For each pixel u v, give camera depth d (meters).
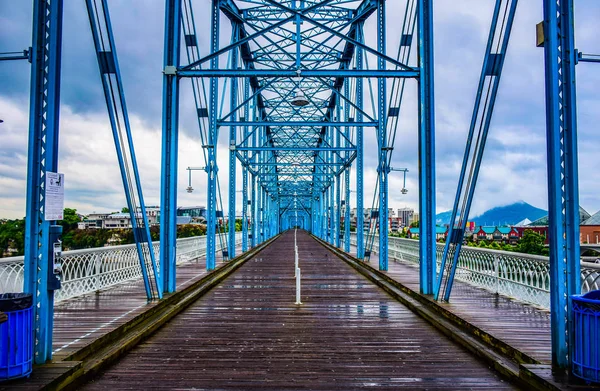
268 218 41.34
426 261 8.42
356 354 5.29
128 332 5.95
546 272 6.77
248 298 9.29
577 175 4.10
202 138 12.64
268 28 9.21
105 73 6.40
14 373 3.72
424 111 8.41
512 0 5.80
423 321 7.09
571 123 4.14
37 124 4.28
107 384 4.28
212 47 13.36
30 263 4.21
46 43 4.36
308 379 4.43
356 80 17.94
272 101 29.03
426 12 8.48
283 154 40.97
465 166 7.03
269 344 5.71
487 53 6.19
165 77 8.91
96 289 8.72
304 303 8.70
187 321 7.08
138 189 7.25
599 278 5.79
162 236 8.65
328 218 34.56
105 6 6.23
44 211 4.25
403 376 4.54
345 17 16.64
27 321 3.85
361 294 9.82
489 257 8.86
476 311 6.71
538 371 4.04
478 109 6.64
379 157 13.33
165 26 8.95
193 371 4.65
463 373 4.64
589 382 3.70
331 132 30.19
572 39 4.22
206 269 13.02
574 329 3.86
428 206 8.42
